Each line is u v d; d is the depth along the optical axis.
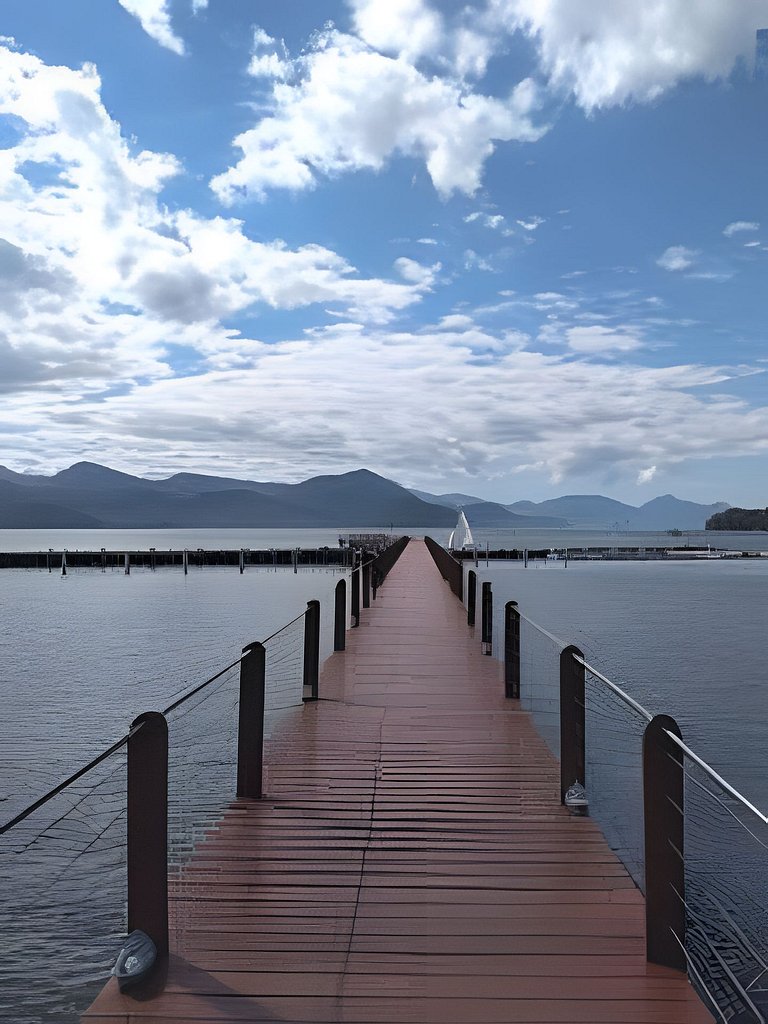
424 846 4.25
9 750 9.90
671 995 2.87
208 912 3.48
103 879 5.58
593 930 3.34
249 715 5.07
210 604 30.36
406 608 16.52
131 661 17.09
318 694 8.23
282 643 14.34
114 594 35.28
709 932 4.45
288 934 3.29
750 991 3.81
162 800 3.09
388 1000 2.83
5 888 5.41
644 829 3.12
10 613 27.34
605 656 17.42
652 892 3.10
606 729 8.48
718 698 12.98
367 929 3.34
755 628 22.44
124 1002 2.82
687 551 92.19
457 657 10.55
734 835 6.25
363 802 4.96
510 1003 2.81
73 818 6.98
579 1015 2.74
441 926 3.37
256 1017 2.73
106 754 2.93
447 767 5.71
